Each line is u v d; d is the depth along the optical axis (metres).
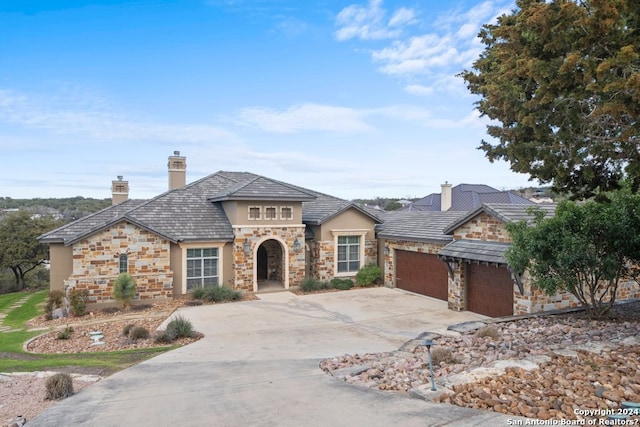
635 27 6.36
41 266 37.75
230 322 15.20
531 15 6.92
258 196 20.84
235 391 7.49
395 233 21.69
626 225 10.20
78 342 13.08
